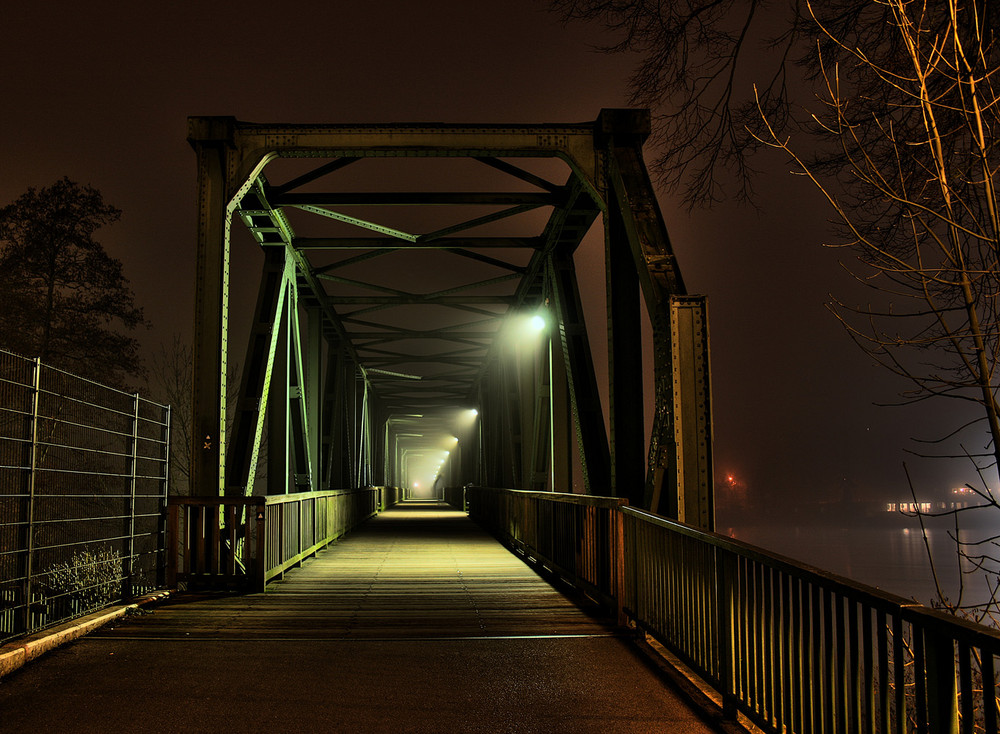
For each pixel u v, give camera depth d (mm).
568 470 14336
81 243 24109
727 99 5715
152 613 7508
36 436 5859
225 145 10383
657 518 5598
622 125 10320
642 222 9070
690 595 4961
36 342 24281
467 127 10656
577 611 7625
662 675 5203
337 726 4172
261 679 5078
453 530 22078
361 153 10695
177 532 8984
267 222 12719
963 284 3846
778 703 3611
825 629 3162
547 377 15719
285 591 9062
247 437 11523
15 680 5043
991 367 3893
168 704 4543
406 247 14945
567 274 14258
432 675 5199
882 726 2689
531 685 4961
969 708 2283
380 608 7828
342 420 23125
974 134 3684
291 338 15031
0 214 23641
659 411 7832
